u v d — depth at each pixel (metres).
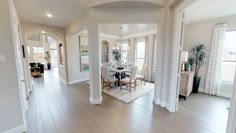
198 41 4.18
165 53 2.86
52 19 3.79
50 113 2.71
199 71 4.23
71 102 3.32
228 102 3.34
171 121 2.40
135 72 4.21
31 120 2.42
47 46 10.87
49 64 10.77
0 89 1.83
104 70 4.21
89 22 2.93
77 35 5.38
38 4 2.70
